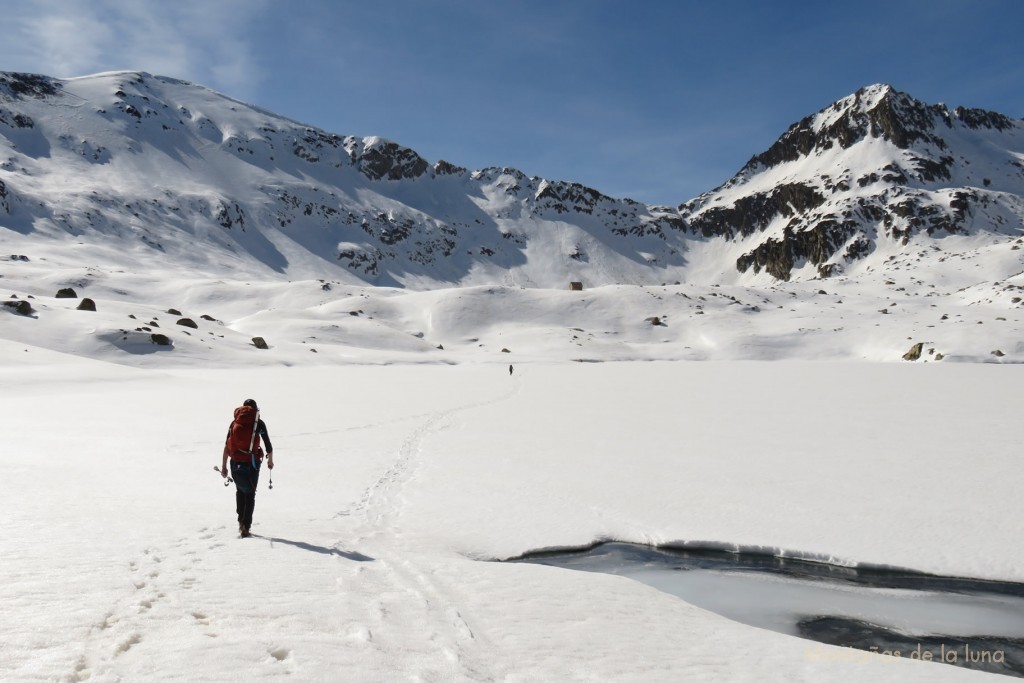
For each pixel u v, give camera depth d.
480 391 48.09
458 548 11.09
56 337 75.62
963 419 28.41
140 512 10.69
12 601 5.93
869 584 10.48
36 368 49.16
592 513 13.89
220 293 167.38
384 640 5.89
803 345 130.75
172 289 166.75
